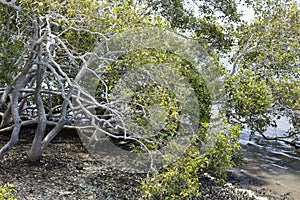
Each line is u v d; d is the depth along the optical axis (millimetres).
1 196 6332
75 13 7898
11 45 9219
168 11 14367
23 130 13938
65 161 11375
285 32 12406
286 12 12531
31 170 10375
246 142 16062
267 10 12906
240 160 12031
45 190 9203
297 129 13930
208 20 14898
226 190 10281
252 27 13211
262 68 12586
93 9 7859
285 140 16078
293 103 12023
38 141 10742
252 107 10961
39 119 10609
